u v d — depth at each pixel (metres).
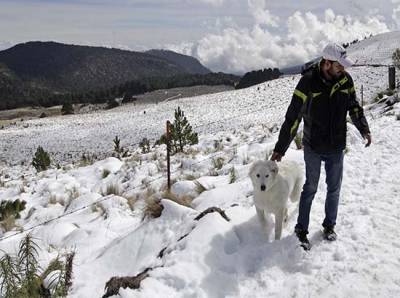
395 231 5.11
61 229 7.47
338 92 4.62
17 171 26.42
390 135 10.30
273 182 5.02
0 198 12.34
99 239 6.71
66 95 152.50
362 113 4.95
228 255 4.82
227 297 4.17
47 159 23.05
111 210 7.99
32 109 133.88
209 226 5.21
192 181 8.55
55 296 4.77
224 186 7.46
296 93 4.69
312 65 4.71
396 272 4.23
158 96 111.31
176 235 5.51
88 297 4.79
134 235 5.95
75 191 11.10
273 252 4.88
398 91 19.05
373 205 5.98
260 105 53.44
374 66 58.94
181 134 16.81
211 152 14.12
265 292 4.20
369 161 8.33
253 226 5.54
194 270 4.51
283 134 4.81
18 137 56.12
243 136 17.31
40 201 10.95
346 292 4.01
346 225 5.43
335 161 4.88
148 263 5.09
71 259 5.49
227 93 77.50
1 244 7.22
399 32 99.06
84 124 64.25
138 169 12.16
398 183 6.84
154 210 6.41
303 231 5.00
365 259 4.54
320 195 6.61
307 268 4.52
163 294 4.20
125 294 4.16
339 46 4.48
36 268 5.35
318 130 4.75
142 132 47.47
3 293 5.04
